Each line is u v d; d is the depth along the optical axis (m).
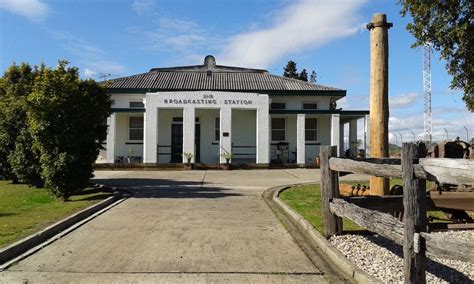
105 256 5.94
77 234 7.23
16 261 5.69
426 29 11.30
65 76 10.80
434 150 8.59
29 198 11.30
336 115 23.42
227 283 4.95
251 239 6.95
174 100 22.66
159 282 4.96
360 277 4.97
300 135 23.56
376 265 5.40
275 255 6.06
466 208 6.72
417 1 11.06
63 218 8.09
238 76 28.56
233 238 7.00
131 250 6.24
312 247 6.52
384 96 8.41
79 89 10.98
